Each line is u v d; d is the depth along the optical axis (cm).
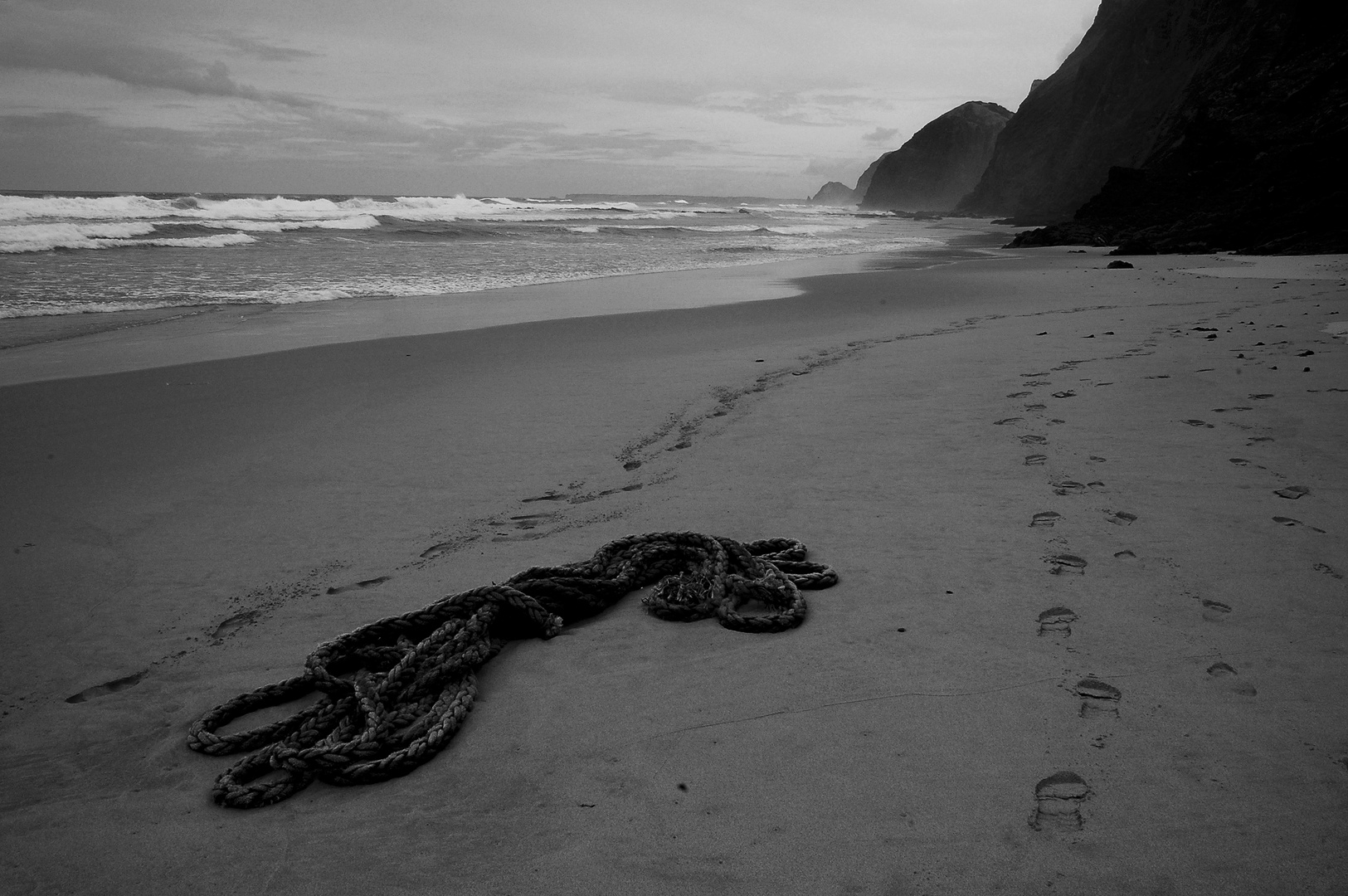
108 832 284
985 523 498
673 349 1184
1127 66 8156
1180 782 266
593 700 343
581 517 562
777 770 287
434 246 3281
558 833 264
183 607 455
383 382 996
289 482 657
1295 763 271
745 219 7369
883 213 13250
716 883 238
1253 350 906
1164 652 344
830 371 989
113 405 898
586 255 3114
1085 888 228
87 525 579
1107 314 1345
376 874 254
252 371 1055
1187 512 486
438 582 466
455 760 308
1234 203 3347
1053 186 8962
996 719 306
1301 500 489
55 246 2575
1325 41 3941
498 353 1170
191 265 2323
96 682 386
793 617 391
